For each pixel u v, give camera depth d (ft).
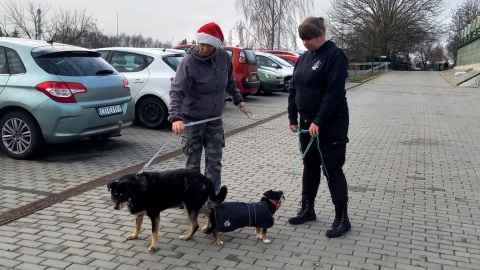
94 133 23.66
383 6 192.95
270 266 12.75
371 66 178.91
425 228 15.97
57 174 21.06
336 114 14.74
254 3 126.62
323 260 13.23
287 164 24.79
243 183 20.83
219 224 13.50
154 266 12.53
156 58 33.83
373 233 15.35
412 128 39.11
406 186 21.12
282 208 17.62
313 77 14.58
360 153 28.14
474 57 141.38
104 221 15.58
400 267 12.94
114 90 24.94
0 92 22.77
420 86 98.43
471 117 47.67
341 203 15.16
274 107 51.65
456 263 13.30
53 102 22.07
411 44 203.21
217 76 15.37
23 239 13.89
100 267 12.34
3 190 18.47
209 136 16.01
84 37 132.16
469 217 17.20
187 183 13.71
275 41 127.65
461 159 27.14
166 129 33.73
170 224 15.58
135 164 23.39
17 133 23.08
